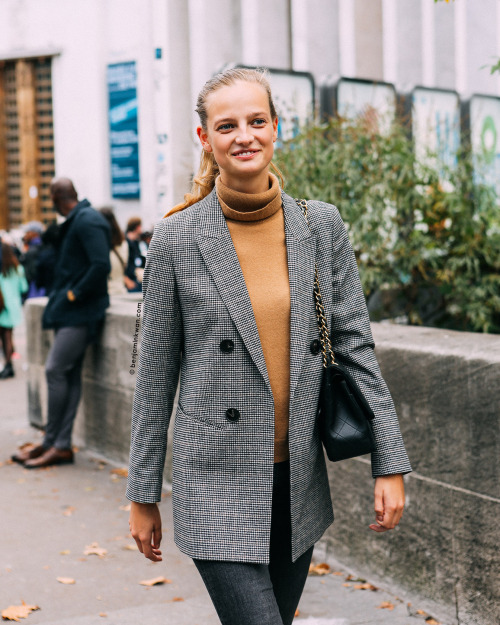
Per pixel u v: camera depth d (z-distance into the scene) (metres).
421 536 3.29
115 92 14.16
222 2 9.97
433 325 5.65
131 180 14.11
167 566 3.88
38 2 15.80
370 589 3.48
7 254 9.53
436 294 5.59
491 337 3.39
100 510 4.69
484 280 5.34
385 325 3.84
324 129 5.43
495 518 2.98
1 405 7.87
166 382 2.13
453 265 5.21
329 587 3.51
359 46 11.12
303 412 2.08
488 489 3.00
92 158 15.02
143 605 3.45
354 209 5.18
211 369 2.04
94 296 5.55
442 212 5.43
